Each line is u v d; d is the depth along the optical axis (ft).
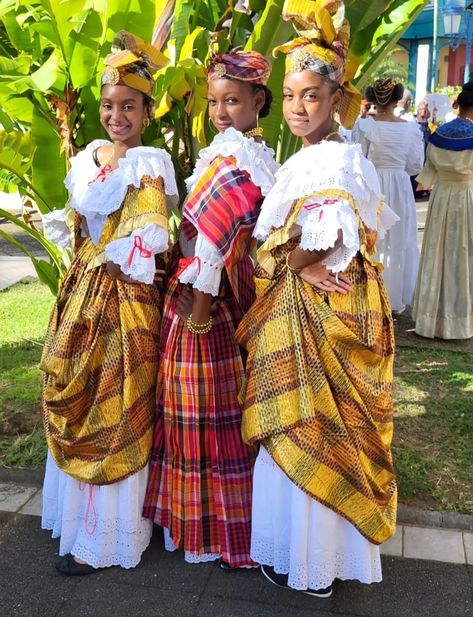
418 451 11.51
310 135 7.46
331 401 7.46
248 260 8.49
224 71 7.68
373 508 7.63
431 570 8.79
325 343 7.39
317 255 7.18
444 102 32.17
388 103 18.30
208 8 11.98
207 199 7.59
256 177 7.61
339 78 7.29
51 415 8.66
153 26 10.02
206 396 8.25
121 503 8.45
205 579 8.52
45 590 8.36
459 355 16.19
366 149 18.31
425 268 16.99
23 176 11.14
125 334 8.13
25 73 10.61
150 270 7.63
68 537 8.68
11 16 10.61
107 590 8.34
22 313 19.03
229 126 7.92
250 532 8.57
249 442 7.82
